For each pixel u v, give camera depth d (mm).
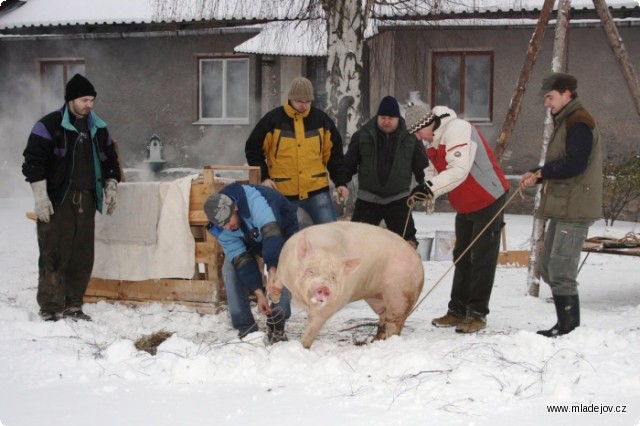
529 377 4746
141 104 19641
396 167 7867
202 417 4172
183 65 19328
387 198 7969
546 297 8344
